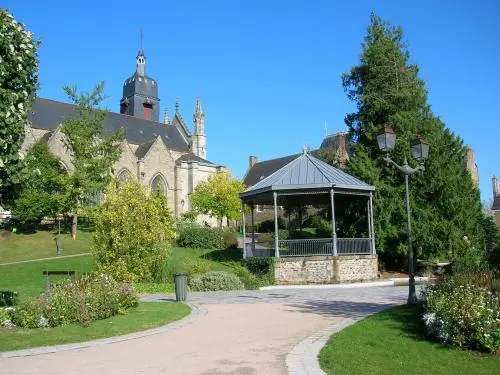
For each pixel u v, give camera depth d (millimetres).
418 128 30031
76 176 40906
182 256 28141
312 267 25484
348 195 29344
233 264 28031
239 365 8062
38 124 56906
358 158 31703
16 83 12250
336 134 61344
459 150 31781
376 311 14031
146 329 11453
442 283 12195
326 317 13180
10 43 11844
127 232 22391
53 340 10125
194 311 14477
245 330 11398
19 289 21109
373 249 27453
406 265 31375
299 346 9336
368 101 33688
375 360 8289
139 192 23688
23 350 9281
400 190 29750
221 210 57062
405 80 33625
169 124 80625
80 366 8094
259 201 30719
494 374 7551
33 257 37188
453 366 7977
